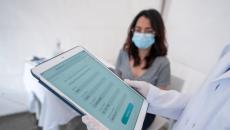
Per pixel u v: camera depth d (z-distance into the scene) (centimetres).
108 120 53
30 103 181
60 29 189
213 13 165
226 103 53
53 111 95
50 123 97
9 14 162
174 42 204
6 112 194
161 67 141
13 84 187
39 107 175
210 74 73
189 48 188
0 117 192
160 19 140
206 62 174
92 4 195
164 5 209
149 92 84
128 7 216
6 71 179
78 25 197
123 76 150
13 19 165
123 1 211
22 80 189
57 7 180
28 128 183
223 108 52
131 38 148
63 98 48
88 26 203
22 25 170
